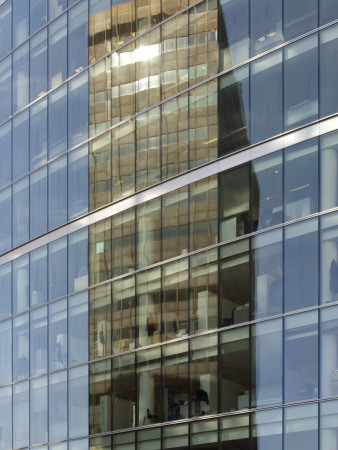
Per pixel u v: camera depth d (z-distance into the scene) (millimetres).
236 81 41812
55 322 49375
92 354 46750
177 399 42344
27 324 51344
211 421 40844
